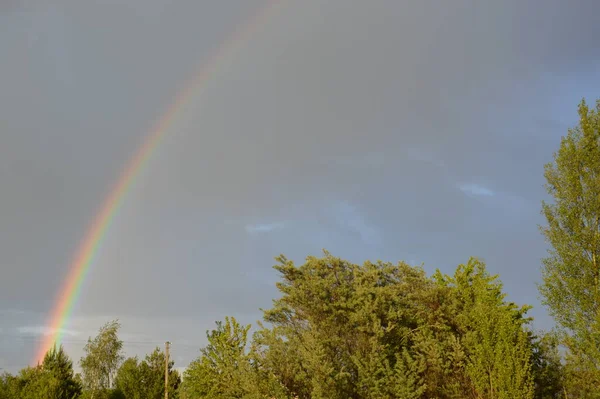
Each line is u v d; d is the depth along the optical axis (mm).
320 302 27000
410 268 30094
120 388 43938
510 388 19203
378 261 31188
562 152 24484
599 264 22844
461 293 26266
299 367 24734
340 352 26062
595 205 23125
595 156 23688
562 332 23391
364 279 28250
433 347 24469
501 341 20328
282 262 29094
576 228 23312
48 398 35719
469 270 27062
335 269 28969
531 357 24469
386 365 24109
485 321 21094
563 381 24016
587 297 22688
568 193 23938
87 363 42625
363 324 25219
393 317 25719
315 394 22641
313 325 26422
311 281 27500
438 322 26484
